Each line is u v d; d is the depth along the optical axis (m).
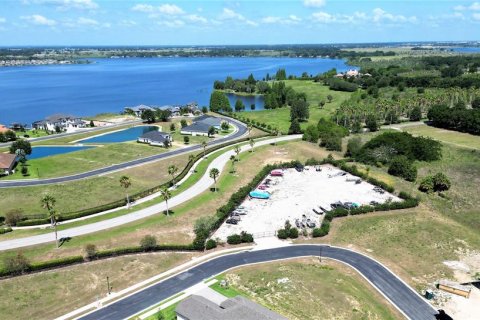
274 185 123.06
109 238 89.75
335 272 77.56
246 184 123.06
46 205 90.12
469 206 106.56
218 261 81.75
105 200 112.62
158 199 113.06
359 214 101.44
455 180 121.06
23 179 128.12
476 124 164.25
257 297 69.69
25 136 187.75
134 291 72.00
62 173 133.62
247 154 153.62
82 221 99.31
